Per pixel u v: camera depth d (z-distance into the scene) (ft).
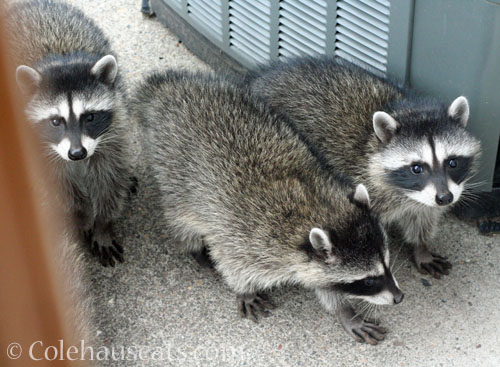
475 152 4.63
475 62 4.57
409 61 4.86
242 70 5.69
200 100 4.82
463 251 4.90
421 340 4.51
